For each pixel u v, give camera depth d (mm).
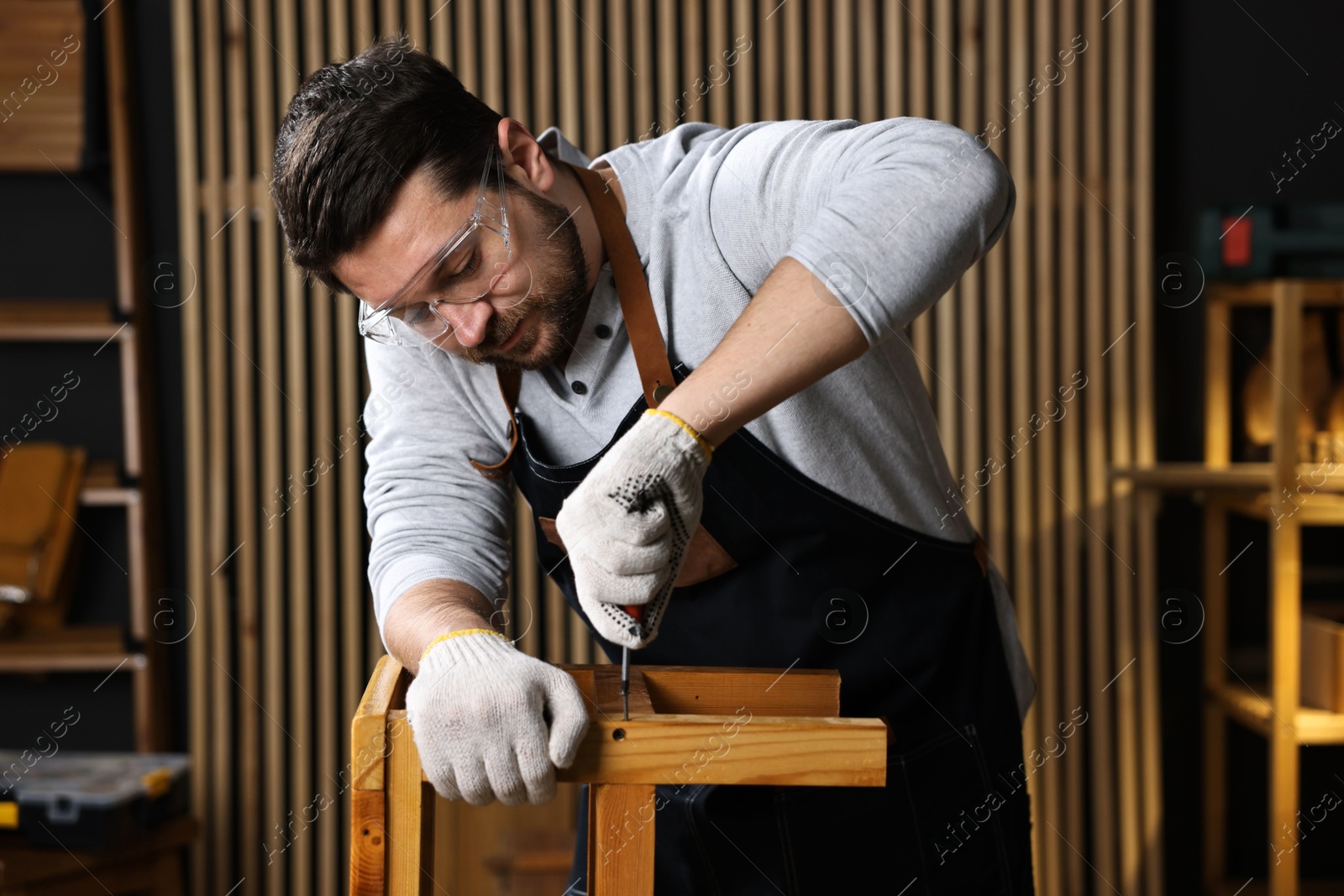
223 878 2535
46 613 2490
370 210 863
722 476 1036
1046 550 2520
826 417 1030
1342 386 2355
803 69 2527
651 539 793
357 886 811
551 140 1104
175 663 2611
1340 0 2533
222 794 2537
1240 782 2619
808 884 1049
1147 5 2436
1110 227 2492
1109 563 2533
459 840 2506
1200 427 2582
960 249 830
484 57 2479
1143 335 2486
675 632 1117
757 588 1078
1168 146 2561
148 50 2553
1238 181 2564
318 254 901
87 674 2623
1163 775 2627
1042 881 2557
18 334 2402
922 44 2455
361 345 2539
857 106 2523
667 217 1025
